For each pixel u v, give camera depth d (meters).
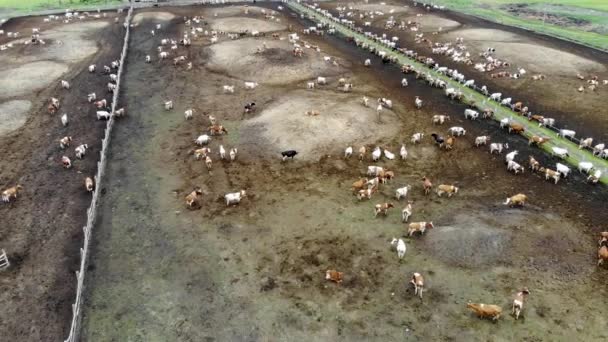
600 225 29.81
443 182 35.12
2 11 94.44
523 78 57.38
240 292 24.73
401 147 40.22
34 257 27.44
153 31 75.88
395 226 29.89
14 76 56.03
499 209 30.98
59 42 70.06
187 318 23.22
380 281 25.38
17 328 22.69
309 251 27.70
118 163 37.94
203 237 29.03
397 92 53.19
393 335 22.09
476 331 22.20
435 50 67.44
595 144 41.19
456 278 25.39
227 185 34.62
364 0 106.88
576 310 23.17
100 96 51.94
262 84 54.91
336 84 55.16
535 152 39.62
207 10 94.25
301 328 22.53
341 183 34.78
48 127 44.25
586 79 56.88
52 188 34.44
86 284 25.38
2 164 37.53
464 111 48.00
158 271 26.31
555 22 87.69
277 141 40.03
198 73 58.81
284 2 104.88
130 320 23.14
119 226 30.22
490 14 95.31
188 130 43.56
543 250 26.75
